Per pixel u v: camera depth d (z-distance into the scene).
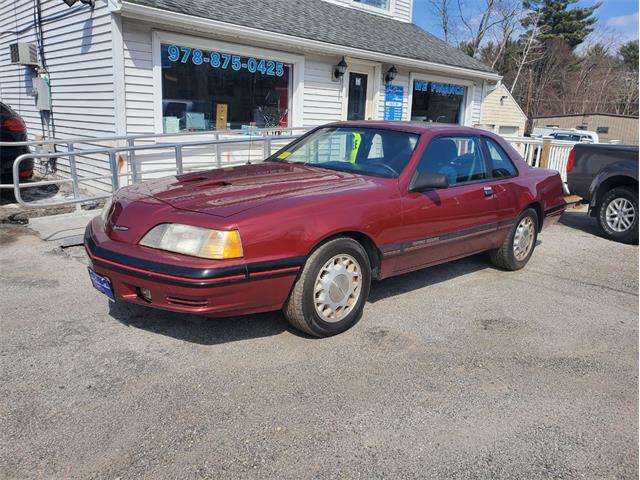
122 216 3.46
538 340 3.93
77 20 8.38
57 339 3.54
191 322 3.89
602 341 3.98
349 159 4.56
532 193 5.43
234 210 3.28
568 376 3.40
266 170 4.32
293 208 3.40
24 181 8.04
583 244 7.19
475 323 4.17
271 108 9.86
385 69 11.58
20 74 10.88
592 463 2.55
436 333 3.94
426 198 4.23
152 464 2.40
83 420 2.69
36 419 2.69
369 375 3.26
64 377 3.08
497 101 22.50
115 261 3.25
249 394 2.99
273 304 3.42
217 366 3.28
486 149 5.12
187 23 7.77
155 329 3.75
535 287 5.15
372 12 13.47
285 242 3.31
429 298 4.68
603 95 48.62
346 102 10.98
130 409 2.80
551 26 45.78
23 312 3.95
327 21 11.11
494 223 5.04
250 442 2.58
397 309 4.38
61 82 9.30
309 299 3.51
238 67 9.12
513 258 5.49
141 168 8.08
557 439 2.72
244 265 3.15
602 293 5.07
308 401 2.94
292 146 5.11
